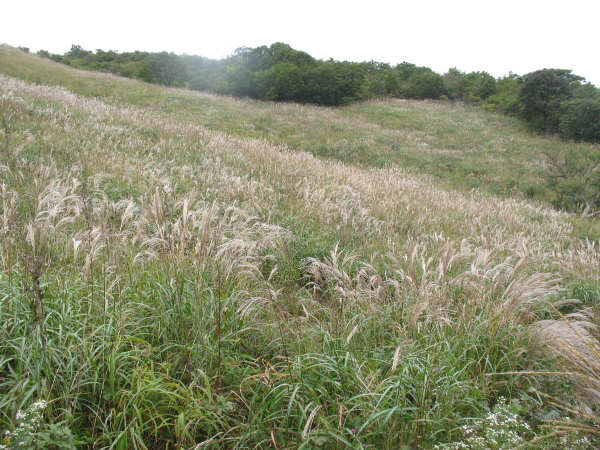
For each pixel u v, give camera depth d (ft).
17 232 11.33
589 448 8.57
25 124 35.29
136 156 33.65
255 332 11.64
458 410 9.53
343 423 8.59
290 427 8.61
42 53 189.88
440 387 9.32
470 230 33.14
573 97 117.80
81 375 8.14
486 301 13.32
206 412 8.24
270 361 10.64
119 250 13.43
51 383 8.12
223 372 9.64
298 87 138.31
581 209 62.80
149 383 8.30
